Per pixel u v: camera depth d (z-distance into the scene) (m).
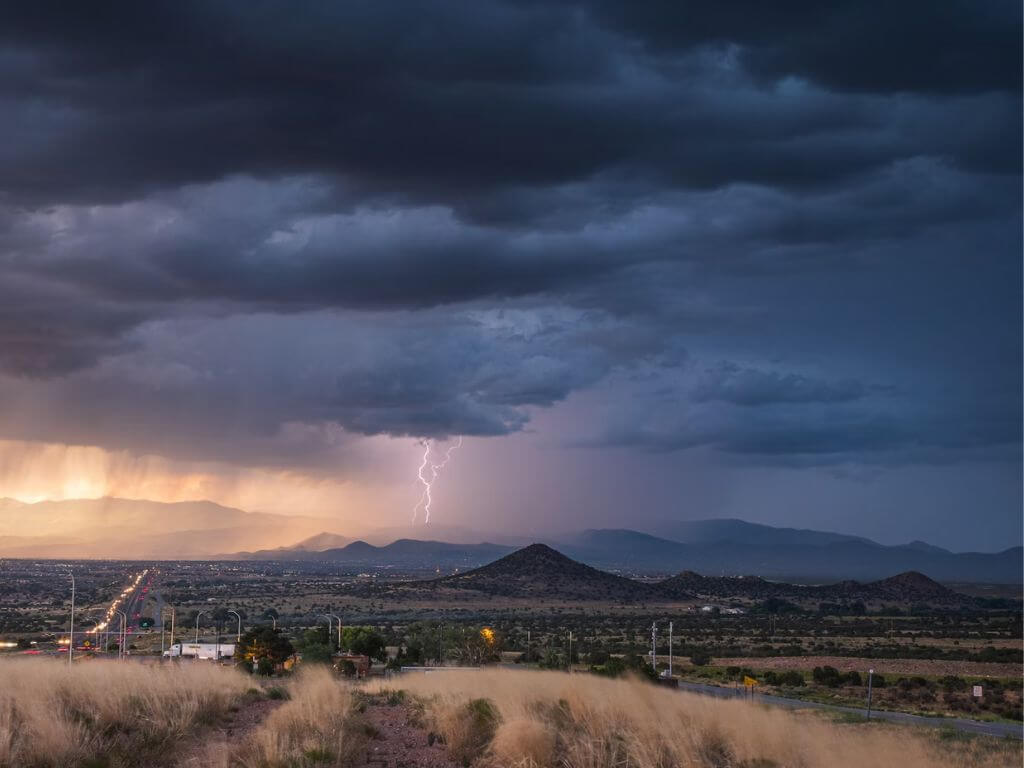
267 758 16.69
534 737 17.78
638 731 19.28
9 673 24.84
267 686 36.22
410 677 43.91
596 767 17.14
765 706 27.97
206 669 32.75
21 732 16.69
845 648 167.38
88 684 22.88
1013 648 172.12
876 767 20.14
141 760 17.30
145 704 21.48
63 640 130.75
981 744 38.06
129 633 136.00
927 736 42.28
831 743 21.33
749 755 18.75
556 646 150.38
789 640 188.12
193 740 19.75
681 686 92.88
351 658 81.12
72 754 15.99
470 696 25.44
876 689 105.50
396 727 23.83
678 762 17.62
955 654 157.00
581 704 22.30
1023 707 88.38
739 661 142.50
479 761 17.89
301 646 102.81
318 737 18.86
